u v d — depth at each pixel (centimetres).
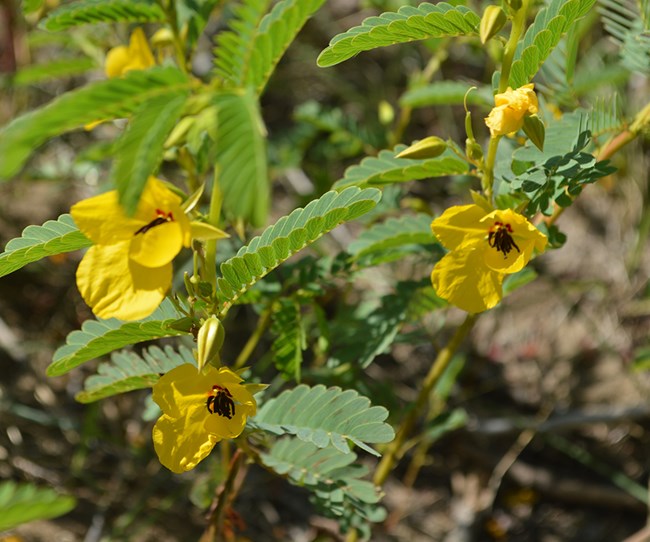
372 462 69
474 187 68
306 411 47
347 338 55
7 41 77
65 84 82
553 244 50
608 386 76
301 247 44
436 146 46
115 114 39
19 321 73
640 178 82
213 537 51
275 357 53
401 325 54
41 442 66
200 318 46
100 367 50
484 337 78
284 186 83
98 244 41
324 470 50
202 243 45
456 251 45
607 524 69
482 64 88
